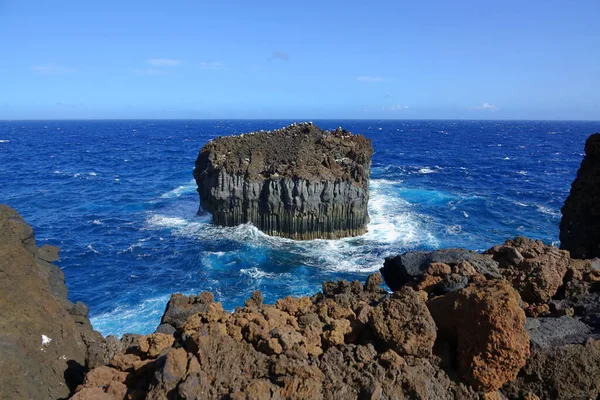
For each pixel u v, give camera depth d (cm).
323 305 1108
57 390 964
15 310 1009
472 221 4766
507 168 8962
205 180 4647
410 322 895
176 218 4922
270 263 3562
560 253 1338
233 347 843
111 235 4300
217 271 3372
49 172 8481
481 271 1255
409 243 4050
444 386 839
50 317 1071
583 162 1927
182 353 801
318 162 4431
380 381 804
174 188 6800
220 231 4338
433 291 1184
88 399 771
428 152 12306
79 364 1052
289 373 791
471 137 19700
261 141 4869
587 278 1270
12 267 1080
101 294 2942
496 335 834
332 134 5238
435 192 6284
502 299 859
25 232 1381
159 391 752
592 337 966
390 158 10662
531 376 936
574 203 1903
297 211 4156
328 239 4209
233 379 787
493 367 836
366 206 4428
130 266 3472
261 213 4331
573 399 911
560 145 14975
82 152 12750
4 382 877
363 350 873
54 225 4650
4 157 11025
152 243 4041
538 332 995
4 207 1399
